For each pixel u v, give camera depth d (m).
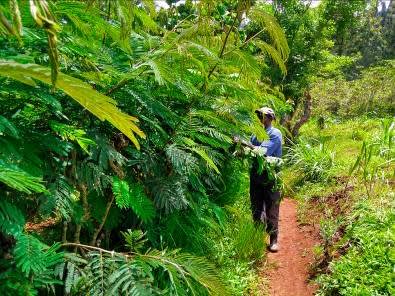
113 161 2.04
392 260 3.39
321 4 16.42
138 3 1.26
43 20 0.63
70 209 1.58
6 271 1.29
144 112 2.25
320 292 3.48
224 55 2.45
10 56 1.18
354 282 3.30
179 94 2.34
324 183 6.79
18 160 1.29
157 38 2.37
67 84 0.78
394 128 5.52
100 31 1.58
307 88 13.50
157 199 2.25
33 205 1.57
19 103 1.48
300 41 13.88
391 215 4.18
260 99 3.36
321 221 5.16
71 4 1.29
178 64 1.99
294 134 10.61
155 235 2.57
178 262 1.83
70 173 1.71
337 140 10.99
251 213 4.62
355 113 16.72
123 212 2.45
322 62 14.95
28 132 1.41
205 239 3.30
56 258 1.41
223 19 3.04
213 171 3.57
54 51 0.66
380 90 16.94
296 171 7.97
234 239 3.93
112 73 1.78
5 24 0.64
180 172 2.26
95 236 2.06
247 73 2.52
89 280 1.59
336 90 17.22
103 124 1.93
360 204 4.74
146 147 2.25
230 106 2.83
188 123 2.42
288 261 4.28
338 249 4.04
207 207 3.23
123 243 2.49
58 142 1.43
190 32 1.99
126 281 1.61
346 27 18.36
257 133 2.91
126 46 1.62
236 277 3.40
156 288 1.69
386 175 5.67
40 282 1.40
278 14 13.50
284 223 5.58
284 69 2.30
